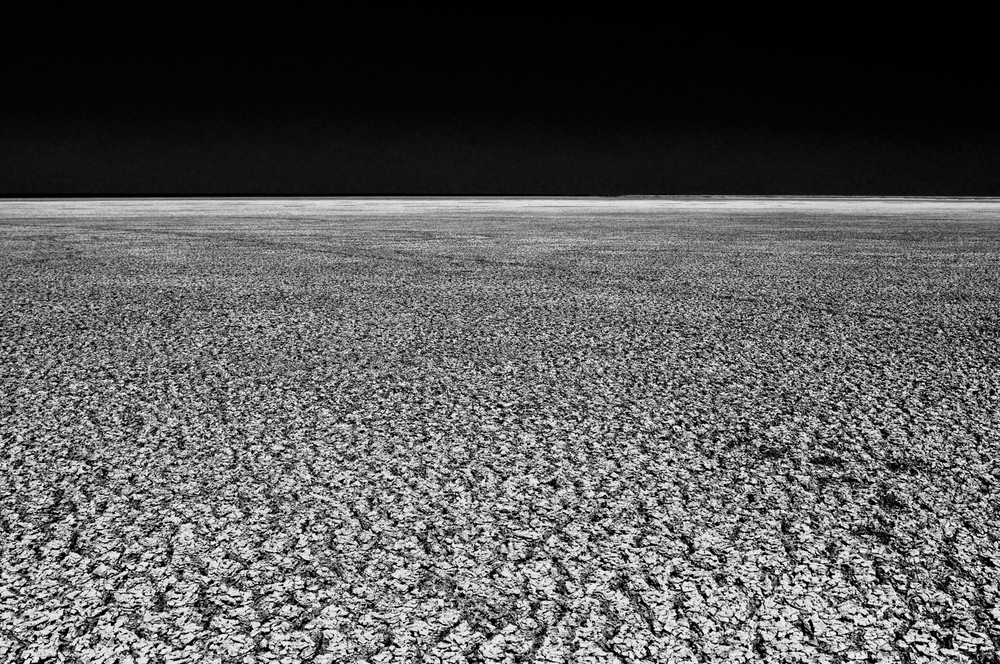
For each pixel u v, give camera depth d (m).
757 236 17.58
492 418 3.52
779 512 2.53
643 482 2.77
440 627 1.85
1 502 2.57
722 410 3.68
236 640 1.80
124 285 8.32
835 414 3.63
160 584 2.05
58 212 35.28
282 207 46.06
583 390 4.02
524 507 2.55
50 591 2.02
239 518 2.46
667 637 1.82
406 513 2.50
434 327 5.87
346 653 1.75
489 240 15.92
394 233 18.38
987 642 1.81
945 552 2.26
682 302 7.24
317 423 3.43
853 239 16.58
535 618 1.89
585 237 17.03
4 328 5.75
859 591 2.03
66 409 3.63
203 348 5.05
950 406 3.77
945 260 11.66
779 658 1.74
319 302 7.15
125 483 2.74
